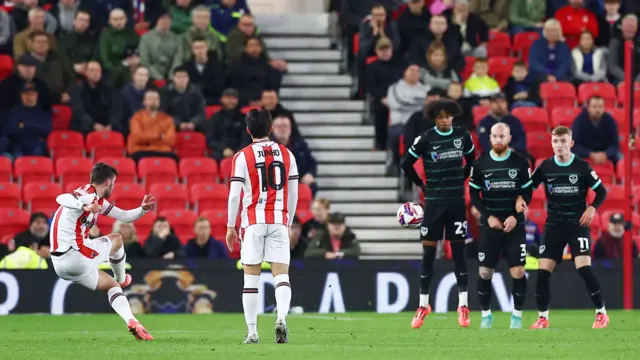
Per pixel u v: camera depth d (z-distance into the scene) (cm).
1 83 7050
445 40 7794
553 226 4459
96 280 3631
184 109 7244
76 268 3588
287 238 3375
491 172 4366
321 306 5816
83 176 6794
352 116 7681
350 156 7375
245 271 3394
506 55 8306
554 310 5916
